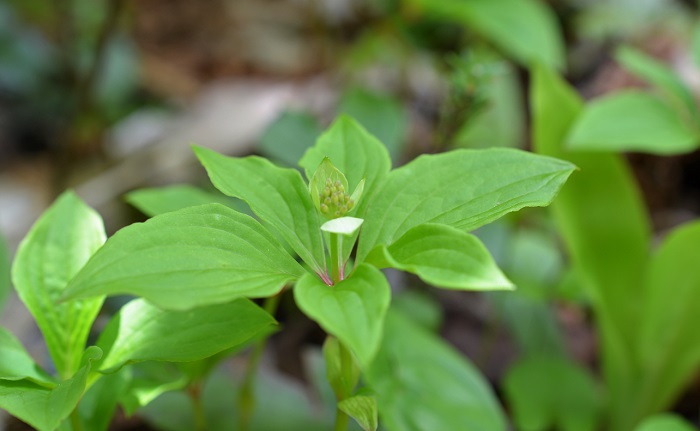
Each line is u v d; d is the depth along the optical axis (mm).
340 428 358
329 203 336
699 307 481
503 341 630
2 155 863
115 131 868
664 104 494
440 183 345
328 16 1053
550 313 584
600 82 928
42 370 356
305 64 1092
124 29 904
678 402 607
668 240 474
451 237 320
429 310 558
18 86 888
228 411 452
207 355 343
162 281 313
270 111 853
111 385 372
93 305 361
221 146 821
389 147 523
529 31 665
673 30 955
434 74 931
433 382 450
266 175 353
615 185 500
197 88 1043
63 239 365
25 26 966
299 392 476
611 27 985
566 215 507
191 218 327
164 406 443
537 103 514
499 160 344
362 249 342
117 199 760
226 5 1198
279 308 615
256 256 329
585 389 518
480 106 501
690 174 822
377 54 889
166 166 797
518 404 500
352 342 301
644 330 493
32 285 359
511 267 581
